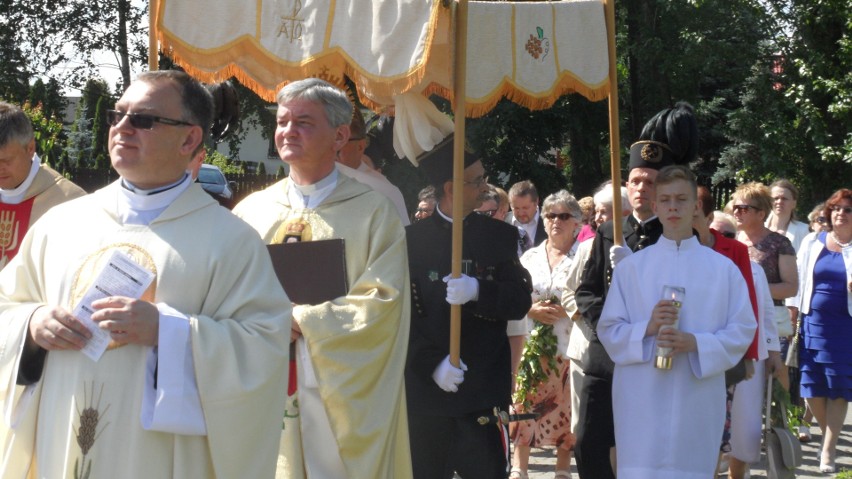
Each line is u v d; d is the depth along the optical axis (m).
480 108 4.43
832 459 7.16
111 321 2.61
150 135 2.76
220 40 4.29
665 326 4.21
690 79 21.70
